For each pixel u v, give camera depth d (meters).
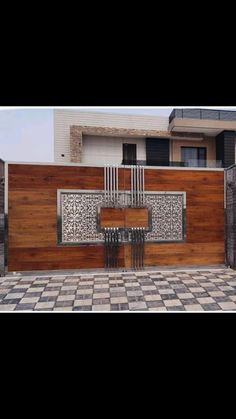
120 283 4.30
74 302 3.44
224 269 5.35
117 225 5.14
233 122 9.04
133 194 5.22
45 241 4.95
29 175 4.92
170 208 5.36
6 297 3.64
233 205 5.30
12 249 4.85
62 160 8.78
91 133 8.97
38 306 3.32
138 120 9.33
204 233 5.48
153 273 5.00
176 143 9.58
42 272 4.91
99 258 5.09
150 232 5.26
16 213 4.87
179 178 5.41
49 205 4.98
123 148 9.38
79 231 5.05
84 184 5.09
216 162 8.51
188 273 5.00
